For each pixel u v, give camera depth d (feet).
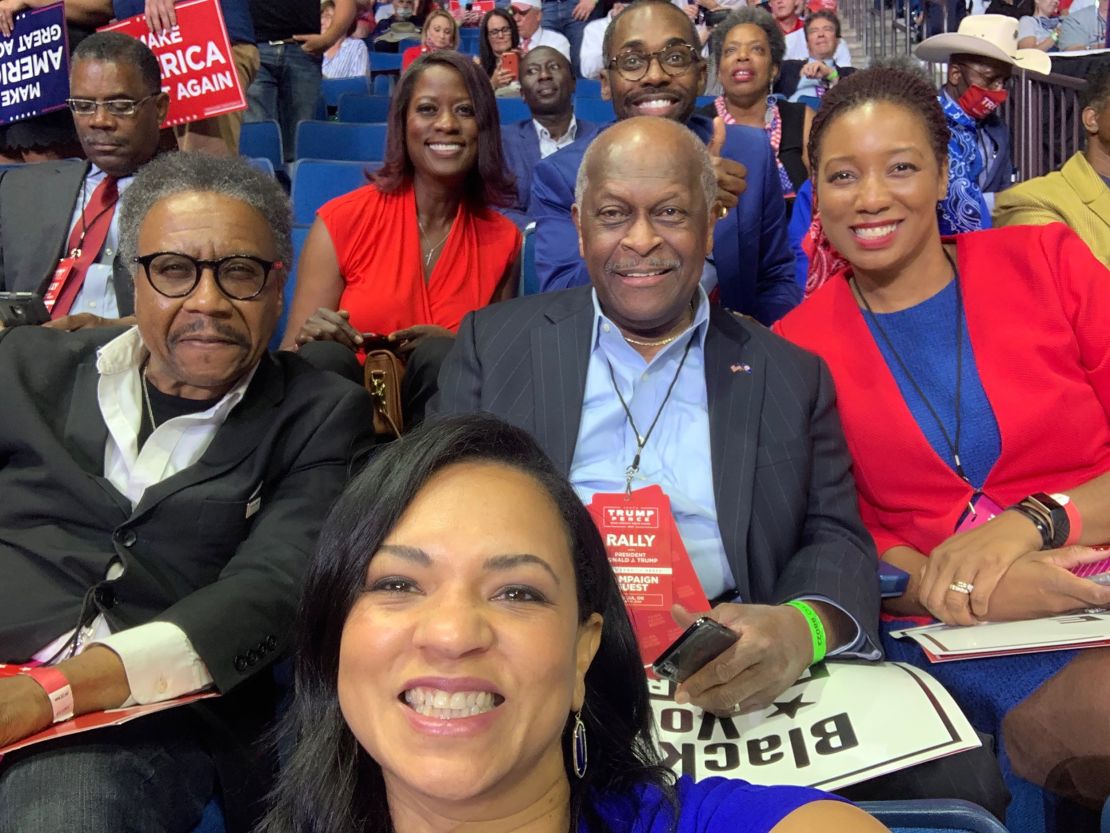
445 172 4.83
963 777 2.35
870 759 2.31
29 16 5.95
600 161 3.02
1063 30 11.53
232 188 2.85
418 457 1.58
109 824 2.26
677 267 3.01
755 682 2.47
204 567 2.85
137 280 2.84
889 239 3.25
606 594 1.71
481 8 14.47
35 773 2.30
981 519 3.19
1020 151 7.51
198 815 2.53
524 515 1.55
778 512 2.97
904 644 3.05
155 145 5.12
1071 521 2.92
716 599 3.04
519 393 3.15
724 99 7.34
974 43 5.93
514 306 3.34
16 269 5.03
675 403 3.12
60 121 6.13
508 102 9.22
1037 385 3.20
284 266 2.99
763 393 3.07
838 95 3.30
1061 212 4.76
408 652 1.48
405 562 1.52
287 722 1.78
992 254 3.37
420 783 1.46
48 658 2.74
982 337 3.27
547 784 1.61
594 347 3.18
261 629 2.60
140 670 2.40
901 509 3.32
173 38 5.65
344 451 3.00
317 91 9.25
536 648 1.48
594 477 3.10
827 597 2.71
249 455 2.90
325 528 1.63
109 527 2.83
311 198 6.32
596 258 3.05
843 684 2.57
